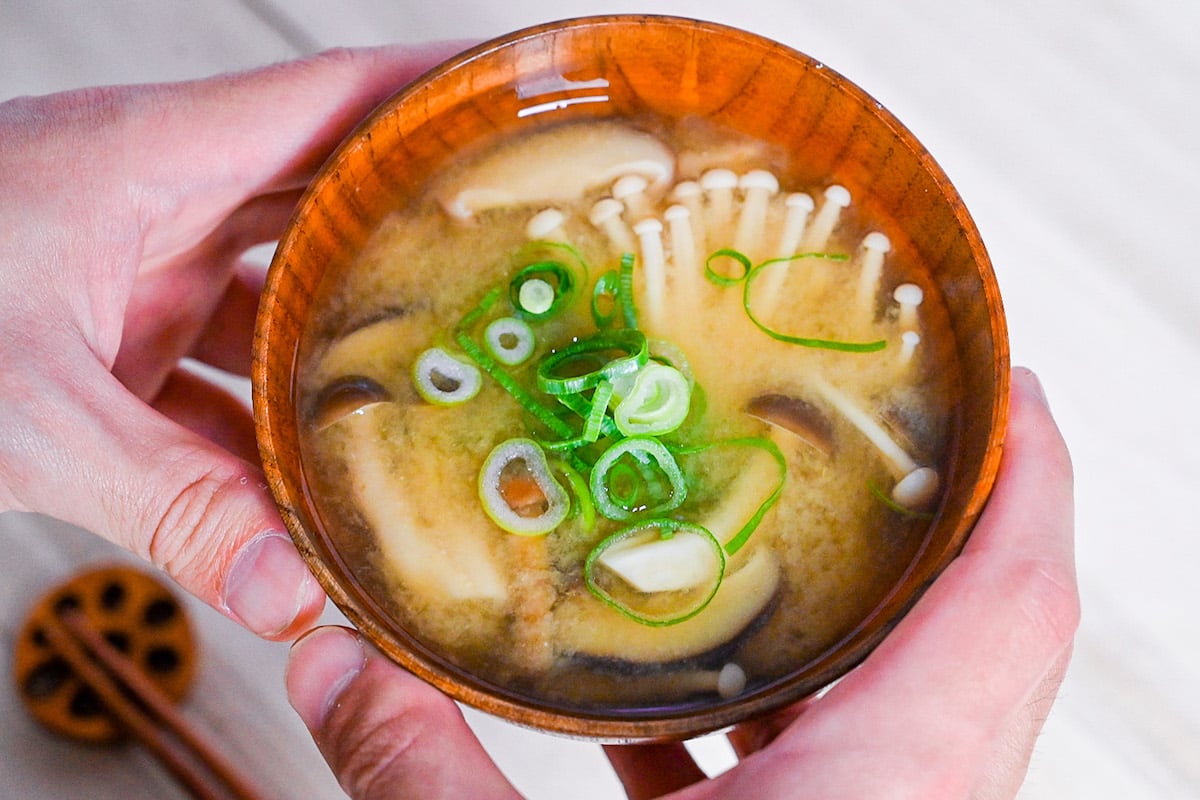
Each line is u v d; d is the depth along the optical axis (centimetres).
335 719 30
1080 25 39
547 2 39
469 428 30
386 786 29
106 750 38
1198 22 39
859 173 31
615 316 31
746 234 31
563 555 29
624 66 31
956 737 28
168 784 38
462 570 29
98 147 32
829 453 30
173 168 33
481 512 30
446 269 31
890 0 39
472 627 29
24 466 31
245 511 30
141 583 39
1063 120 39
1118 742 37
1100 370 38
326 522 29
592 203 32
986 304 28
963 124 39
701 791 28
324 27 40
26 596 39
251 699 38
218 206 34
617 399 30
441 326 31
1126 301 38
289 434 29
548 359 30
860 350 30
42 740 38
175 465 30
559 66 31
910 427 30
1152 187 38
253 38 40
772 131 32
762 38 30
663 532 29
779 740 28
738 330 31
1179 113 39
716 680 28
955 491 29
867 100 30
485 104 31
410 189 31
